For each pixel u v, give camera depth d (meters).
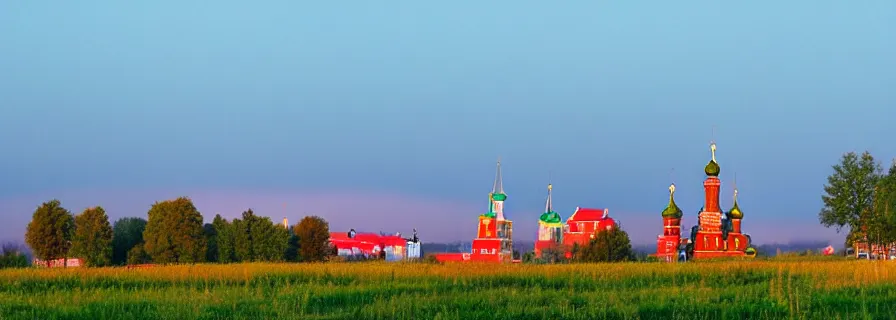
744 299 60.31
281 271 93.69
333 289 73.50
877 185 154.00
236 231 174.38
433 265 104.06
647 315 54.97
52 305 61.62
